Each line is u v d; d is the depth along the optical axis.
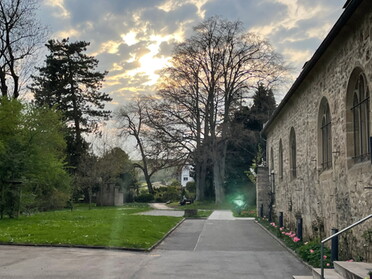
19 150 23.06
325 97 11.49
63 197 31.30
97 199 42.38
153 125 39.75
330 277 6.98
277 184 21.05
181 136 39.41
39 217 22.16
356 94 9.41
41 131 25.86
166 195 53.00
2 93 28.03
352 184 9.09
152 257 10.57
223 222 22.61
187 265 9.48
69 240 12.51
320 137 12.23
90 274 8.14
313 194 12.77
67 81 45.69
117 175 47.72
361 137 9.16
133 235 14.13
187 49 37.56
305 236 13.81
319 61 11.42
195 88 38.69
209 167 45.59
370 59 8.02
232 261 10.12
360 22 8.51
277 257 10.79
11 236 13.33
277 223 19.98
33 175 23.39
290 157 17.20
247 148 43.12
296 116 15.70
